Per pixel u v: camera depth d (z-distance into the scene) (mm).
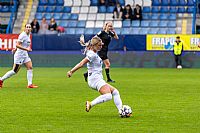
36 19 84375
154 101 34125
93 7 88750
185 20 85875
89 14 88062
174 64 74812
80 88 43375
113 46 75000
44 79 53594
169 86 45688
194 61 74500
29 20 87375
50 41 76000
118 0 89688
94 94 38469
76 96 37031
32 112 28609
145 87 44625
